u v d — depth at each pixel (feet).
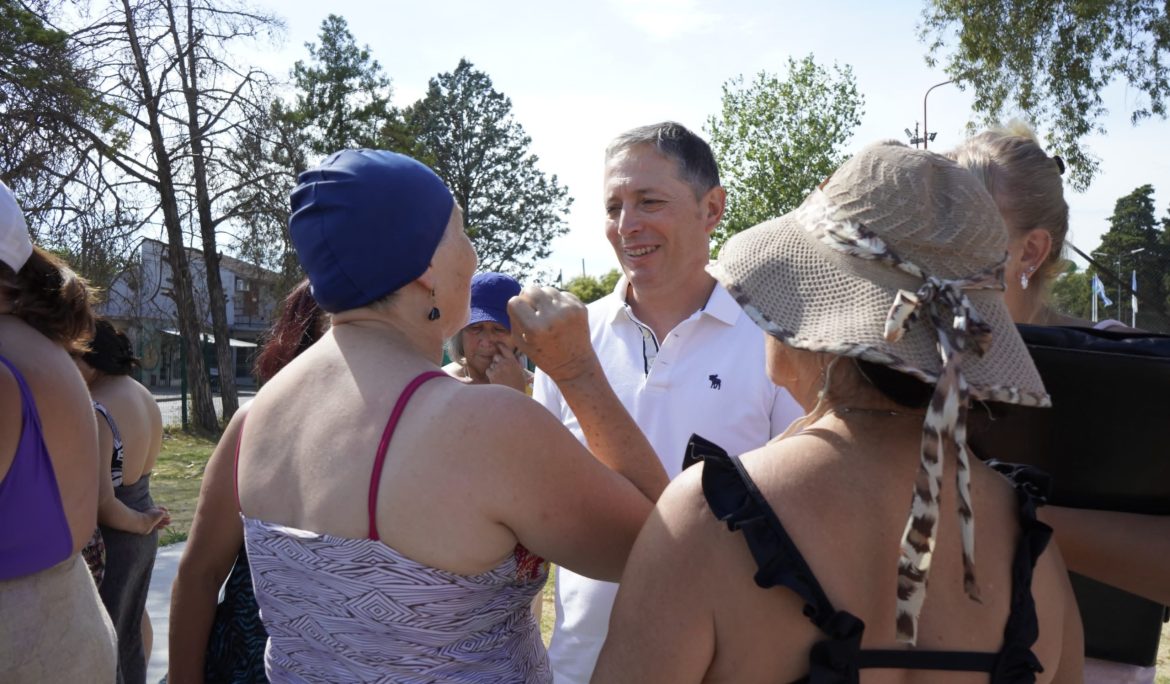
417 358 4.93
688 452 4.32
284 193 70.79
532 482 4.62
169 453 53.88
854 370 4.17
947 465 4.07
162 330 75.46
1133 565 4.99
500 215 175.63
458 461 4.53
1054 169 6.31
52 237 60.03
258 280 75.20
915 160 4.04
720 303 8.13
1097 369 4.94
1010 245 6.20
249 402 6.49
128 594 12.13
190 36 67.92
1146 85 45.83
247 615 6.37
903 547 3.60
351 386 4.83
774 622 3.84
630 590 4.13
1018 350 3.99
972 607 3.94
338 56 114.62
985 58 48.91
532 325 5.27
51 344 7.33
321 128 112.27
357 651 4.62
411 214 4.89
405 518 4.51
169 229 70.49
